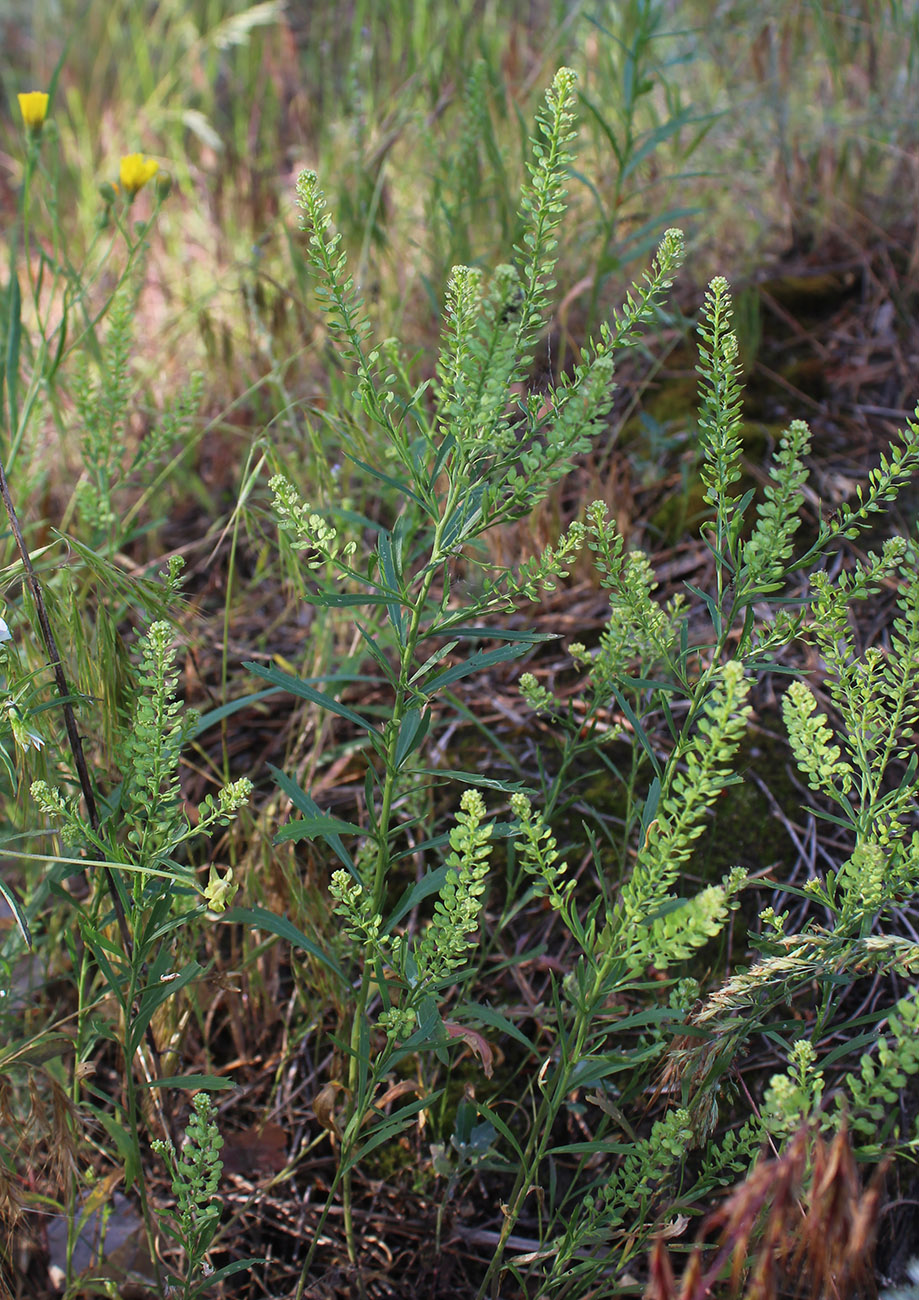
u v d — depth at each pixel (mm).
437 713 979
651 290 682
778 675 969
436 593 1010
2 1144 775
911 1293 714
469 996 876
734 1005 717
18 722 719
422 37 1362
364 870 843
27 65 2193
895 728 742
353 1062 786
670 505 1058
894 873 717
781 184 1248
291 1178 846
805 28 1282
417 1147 839
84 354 982
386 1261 822
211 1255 829
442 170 1115
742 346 1161
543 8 1588
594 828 919
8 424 995
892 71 1279
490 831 687
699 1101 725
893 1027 660
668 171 1271
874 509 720
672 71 1368
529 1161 833
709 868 905
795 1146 631
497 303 662
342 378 1009
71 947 780
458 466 692
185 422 934
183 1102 849
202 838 893
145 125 1706
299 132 1603
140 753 728
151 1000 736
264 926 731
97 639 776
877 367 1146
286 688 721
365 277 1155
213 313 1321
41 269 916
